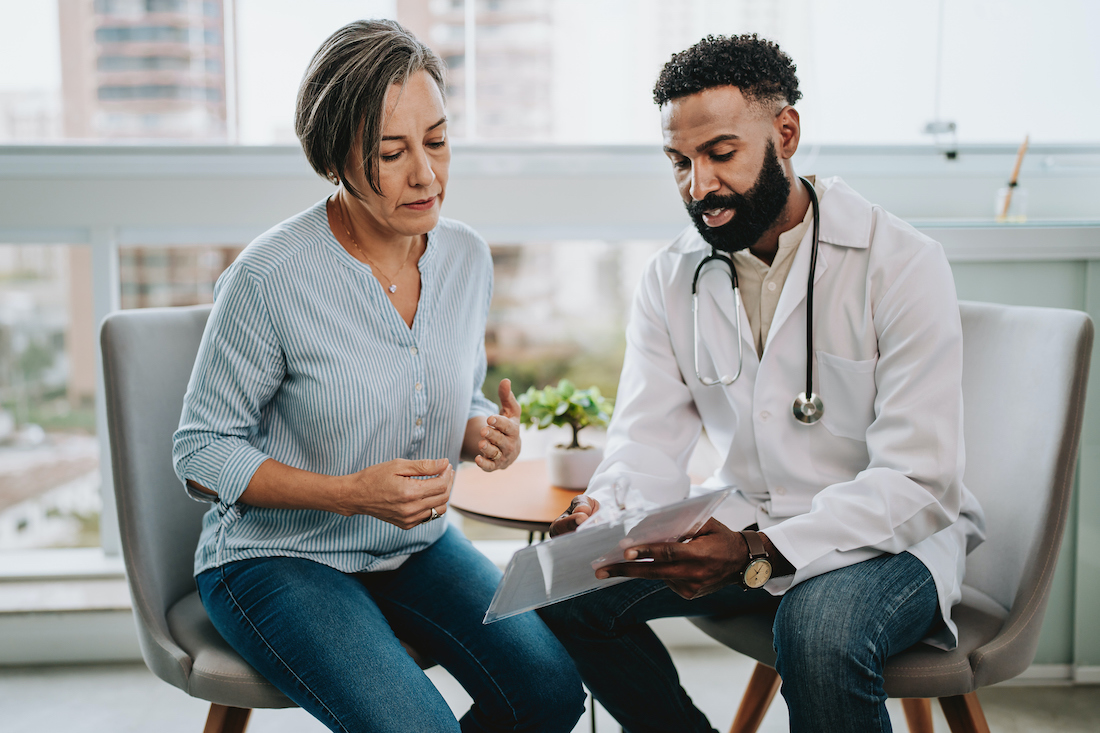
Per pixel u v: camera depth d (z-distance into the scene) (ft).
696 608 3.76
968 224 4.99
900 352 3.48
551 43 6.06
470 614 3.57
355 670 3.09
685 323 4.13
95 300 5.85
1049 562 3.49
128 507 3.70
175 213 5.74
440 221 4.02
